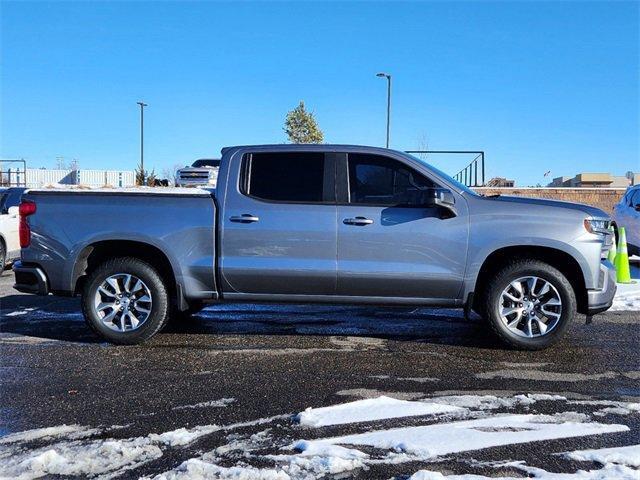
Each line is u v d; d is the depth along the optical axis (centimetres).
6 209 1251
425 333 633
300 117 4125
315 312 748
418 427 368
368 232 555
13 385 459
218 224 568
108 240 576
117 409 405
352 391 441
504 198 574
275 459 322
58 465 318
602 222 555
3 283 1033
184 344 587
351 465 313
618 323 684
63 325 676
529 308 554
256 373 489
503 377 476
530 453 328
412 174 563
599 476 296
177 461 322
